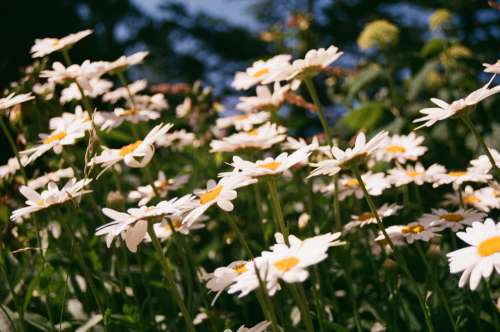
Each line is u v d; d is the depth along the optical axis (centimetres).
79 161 138
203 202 89
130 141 160
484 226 80
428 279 97
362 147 86
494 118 168
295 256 75
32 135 129
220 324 111
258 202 107
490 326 105
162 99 149
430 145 166
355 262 122
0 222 117
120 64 123
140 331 103
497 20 532
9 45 495
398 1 649
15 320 104
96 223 126
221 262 131
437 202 134
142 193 116
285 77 102
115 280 108
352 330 109
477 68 188
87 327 102
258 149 108
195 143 166
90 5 645
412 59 192
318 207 136
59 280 113
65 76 116
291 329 94
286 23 302
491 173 117
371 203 86
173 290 84
